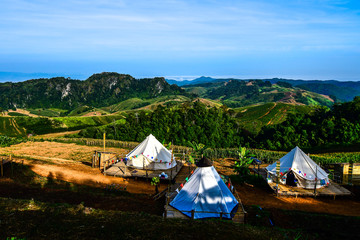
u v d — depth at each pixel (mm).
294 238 11586
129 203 16516
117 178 22719
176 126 78625
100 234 10281
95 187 19938
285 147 62938
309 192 19281
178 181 22547
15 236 9797
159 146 26000
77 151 37750
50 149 39031
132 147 46938
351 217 14812
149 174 23203
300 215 14859
